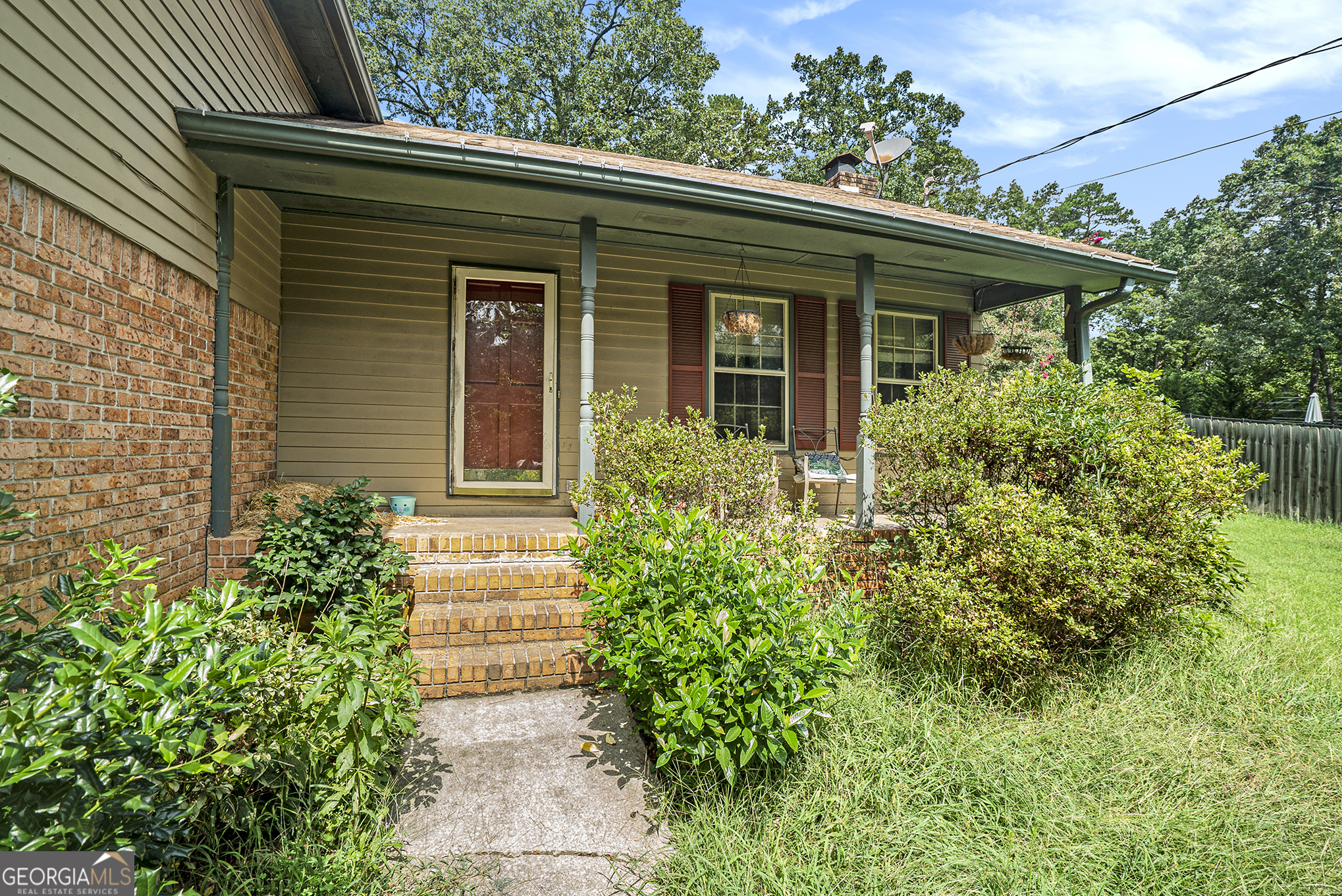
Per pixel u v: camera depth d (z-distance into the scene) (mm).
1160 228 28734
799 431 6773
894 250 5578
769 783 2600
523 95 17734
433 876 2150
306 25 5203
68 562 2545
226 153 3611
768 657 2592
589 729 3092
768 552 3863
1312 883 2178
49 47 2408
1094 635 3475
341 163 3814
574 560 4402
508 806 2527
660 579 2912
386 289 5406
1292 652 3818
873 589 4734
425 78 17734
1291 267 20734
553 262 5836
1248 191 24953
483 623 3693
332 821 2240
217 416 3898
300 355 5203
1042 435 3973
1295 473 9531
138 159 3051
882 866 2221
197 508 3703
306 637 2613
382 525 4453
